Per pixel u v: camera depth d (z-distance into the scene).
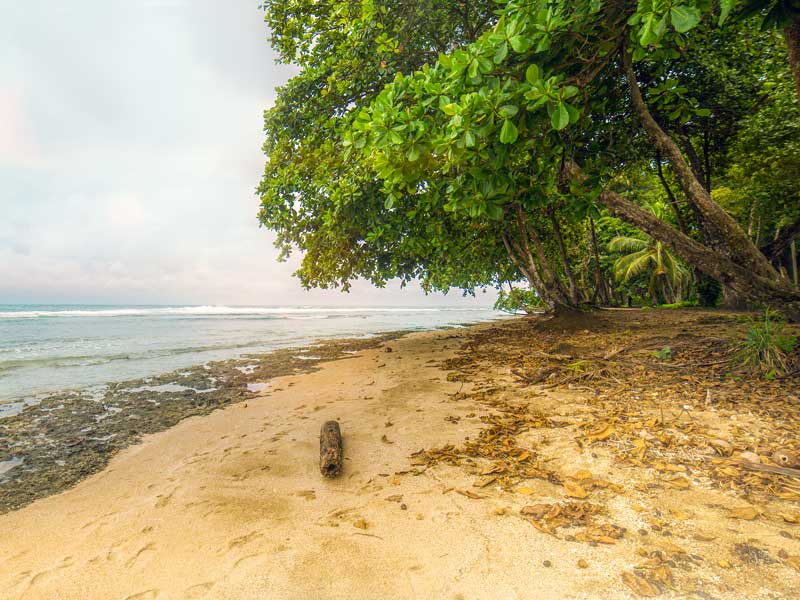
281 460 3.82
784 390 4.25
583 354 7.55
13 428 5.32
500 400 5.15
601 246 29.31
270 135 11.05
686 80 9.30
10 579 2.22
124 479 3.65
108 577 2.20
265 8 8.77
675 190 17.11
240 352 13.53
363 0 7.01
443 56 3.42
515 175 4.55
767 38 8.45
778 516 2.25
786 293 5.39
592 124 7.09
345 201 8.75
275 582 2.07
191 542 2.50
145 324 29.92
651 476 2.83
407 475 3.26
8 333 20.81
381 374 8.16
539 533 2.31
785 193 11.12
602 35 4.10
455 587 1.96
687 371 5.41
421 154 3.84
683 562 1.96
